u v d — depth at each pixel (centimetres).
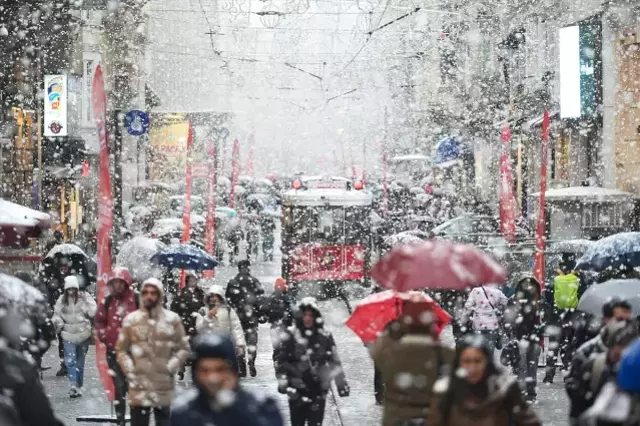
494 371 1141
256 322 2822
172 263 3053
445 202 6962
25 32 4869
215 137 8612
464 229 4809
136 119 5138
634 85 5081
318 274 5012
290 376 1748
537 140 6662
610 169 5281
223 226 6706
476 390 1138
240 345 2395
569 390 1398
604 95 5309
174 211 6919
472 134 7638
